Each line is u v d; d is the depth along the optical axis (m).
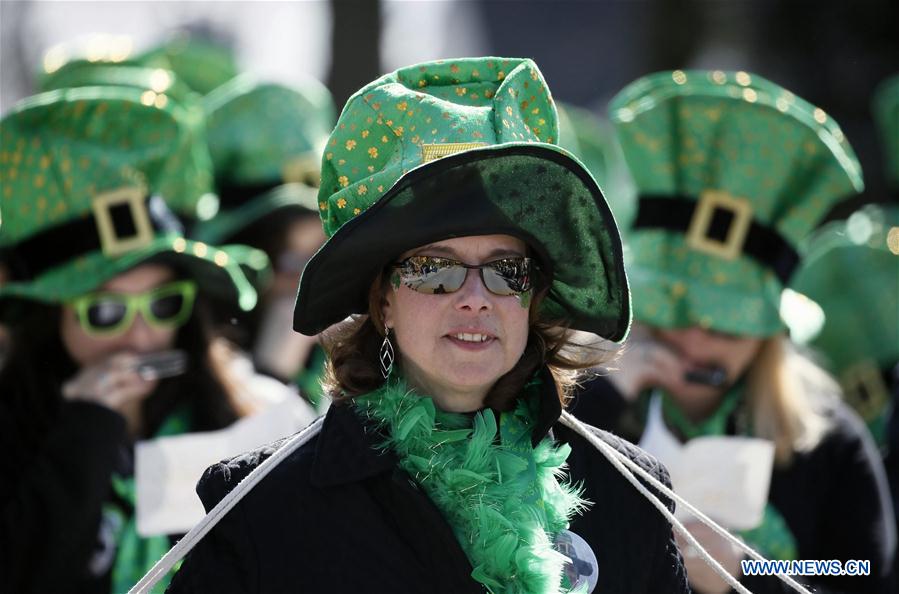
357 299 8.92
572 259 8.83
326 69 32.16
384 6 32.09
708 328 13.91
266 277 18.20
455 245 8.54
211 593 8.18
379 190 8.51
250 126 19.09
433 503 8.41
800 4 40.09
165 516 12.06
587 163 26.97
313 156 19.23
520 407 9.09
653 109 14.43
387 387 8.80
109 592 12.48
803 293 21.64
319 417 8.96
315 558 8.21
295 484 8.42
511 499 8.48
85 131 13.67
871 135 39.34
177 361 13.38
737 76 14.78
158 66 21.91
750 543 13.49
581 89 53.81
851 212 35.59
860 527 13.79
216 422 13.66
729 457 12.55
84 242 13.30
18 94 42.81
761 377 14.20
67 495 12.44
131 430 13.52
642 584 8.82
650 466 9.32
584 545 8.67
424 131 8.47
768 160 14.20
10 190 13.37
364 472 8.35
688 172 14.41
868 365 21.14
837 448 14.08
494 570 8.26
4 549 12.29
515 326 8.62
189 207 14.91
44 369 13.38
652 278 14.16
